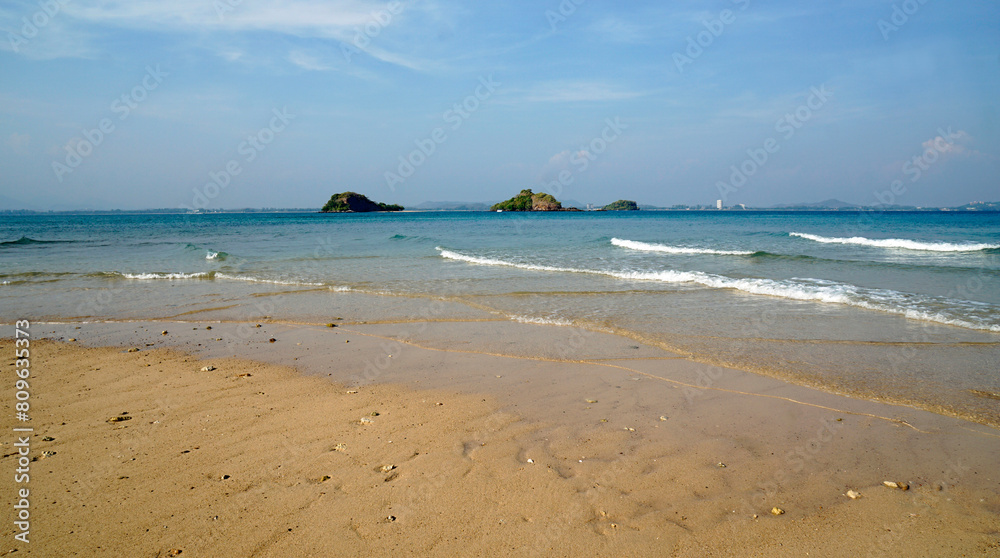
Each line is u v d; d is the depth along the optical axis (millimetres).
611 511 3637
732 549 3252
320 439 4809
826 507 3701
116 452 4535
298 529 3422
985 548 3238
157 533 3369
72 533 3357
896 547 3262
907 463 4324
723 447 4629
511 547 3248
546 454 4492
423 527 3451
